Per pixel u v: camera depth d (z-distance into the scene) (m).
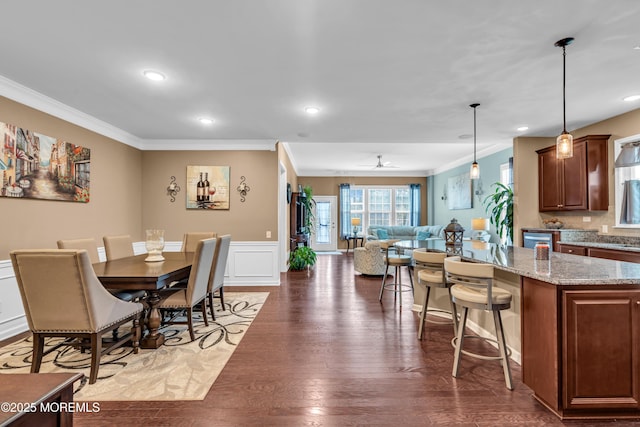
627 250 3.32
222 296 3.88
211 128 4.51
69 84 2.98
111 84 2.98
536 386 1.94
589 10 1.91
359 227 10.43
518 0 1.82
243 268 5.25
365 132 4.73
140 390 2.10
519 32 2.14
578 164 4.24
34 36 2.18
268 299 4.39
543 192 4.84
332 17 1.98
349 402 1.97
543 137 5.01
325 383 2.19
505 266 2.19
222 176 5.25
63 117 3.62
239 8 1.89
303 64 2.60
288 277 5.97
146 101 3.43
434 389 2.12
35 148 3.28
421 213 10.39
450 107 3.62
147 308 2.96
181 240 5.23
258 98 3.34
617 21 2.02
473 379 2.24
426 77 2.84
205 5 1.86
